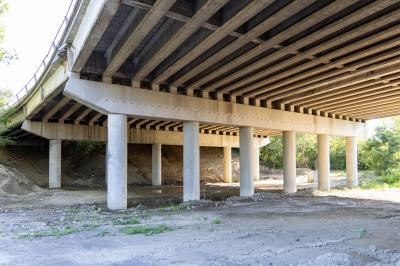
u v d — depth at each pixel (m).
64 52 20.42
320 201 24.14
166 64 19.75
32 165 48.16
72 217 18.52
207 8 12.30
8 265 8.77
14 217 19.12
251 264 8.41
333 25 13.98
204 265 8.41
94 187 41.22
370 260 8.49
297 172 62.84
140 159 54.94
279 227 13.86
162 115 22.44
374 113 34.84
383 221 14.94
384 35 15.09
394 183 37.56
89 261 9.05
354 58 18.22
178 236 12.30
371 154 44.16
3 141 40.84
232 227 14.09
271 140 67.94
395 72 21.17
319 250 9.68
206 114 24.48
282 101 29.23
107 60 19.72
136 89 21.55
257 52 16.94
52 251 10.27
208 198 28.55
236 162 61.34
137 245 10.89
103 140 39.62
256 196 27.23
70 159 52.03
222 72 20.17
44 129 37.25
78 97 19.89
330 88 24.58
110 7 12.59
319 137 34.78
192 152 23.81
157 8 12.34
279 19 13.27
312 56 18.39
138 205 23.38
